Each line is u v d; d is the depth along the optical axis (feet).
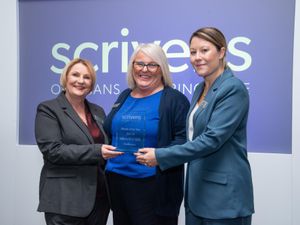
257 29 7.47
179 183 5.51
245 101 4.78
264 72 7.47
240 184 4.79
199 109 4.95
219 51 4.91
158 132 5.32
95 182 5.69
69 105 5.90
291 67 7.32
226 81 4.77
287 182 7.35
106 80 8.41
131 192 5.48
